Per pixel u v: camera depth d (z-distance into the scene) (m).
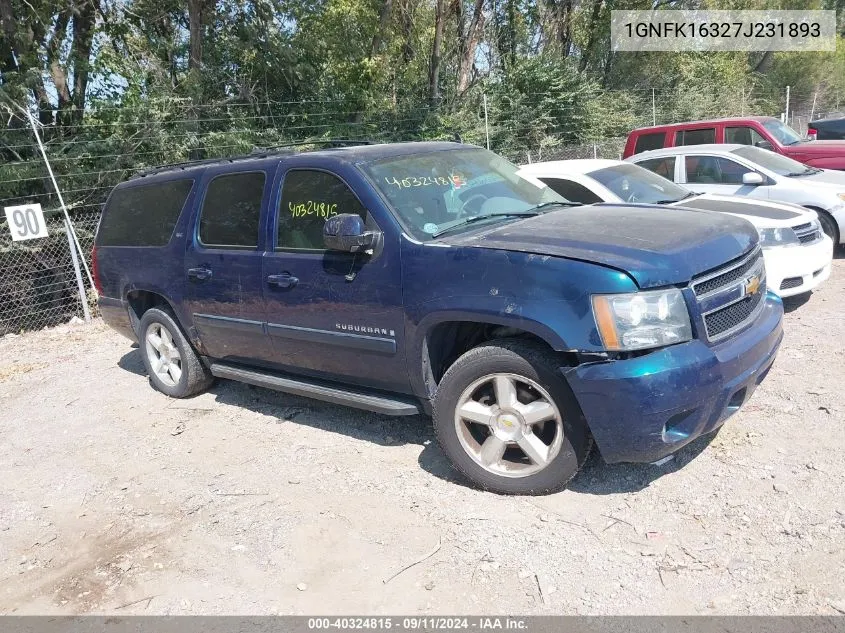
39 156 9.89
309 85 14.55
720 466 3.79
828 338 5.67
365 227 4.02
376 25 15.21
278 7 13.59
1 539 3.91
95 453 4.90
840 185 8.30
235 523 3.76
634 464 3.89
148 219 5.64
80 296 9.06
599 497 3.63
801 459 3.78
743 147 9.19
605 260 3.25
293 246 4.42
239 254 4.72
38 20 10.91
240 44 13.29
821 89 33.91
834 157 10.12
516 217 4.18
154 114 10.79
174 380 5.76
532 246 3.49
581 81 20.59
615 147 19.66
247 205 4.76
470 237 3.80
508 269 3.44
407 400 4.16
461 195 4.33
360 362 4.18
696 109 24.19
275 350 4.69
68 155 10.03
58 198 9.43
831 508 3.32
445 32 18.89
